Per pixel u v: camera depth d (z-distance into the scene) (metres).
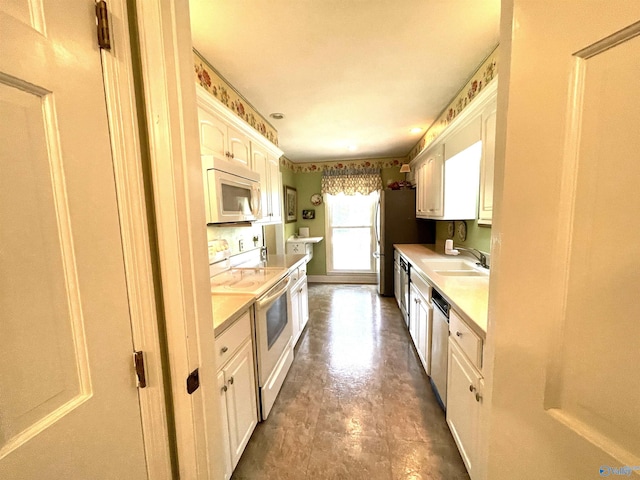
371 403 1.86
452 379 1.48
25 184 0.42
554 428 0.48
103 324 0.54
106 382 0.55
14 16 0.40
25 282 0.42
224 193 1.66
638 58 0.35
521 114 0.48
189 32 0.69
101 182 0.53
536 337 0.50
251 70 1.82
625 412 0.39
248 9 1.28
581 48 0.41
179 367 0.70
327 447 1.51
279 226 4.44
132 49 0.61
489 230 2.15
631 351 0.38
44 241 0.45
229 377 1.27
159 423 0.68
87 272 0.51
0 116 0.39
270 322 1.82
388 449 1.49
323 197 5.05
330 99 2.31
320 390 2.01
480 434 1.10
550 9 0.44
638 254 0.37
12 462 0.41
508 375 0.56
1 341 0.40
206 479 0.78
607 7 0.38
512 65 0.49
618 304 0.39
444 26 1.43
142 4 0.60
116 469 0.58
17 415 0.42
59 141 0.46
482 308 1.27
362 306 3.82
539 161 0.47
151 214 0.65
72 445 0.49
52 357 0.46
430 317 1.91
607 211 0.40
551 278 0.47
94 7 0.52
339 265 5.23
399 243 4.06
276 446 1.52
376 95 2.25
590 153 0.41
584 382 0.44
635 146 0.36
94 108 0.52
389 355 2.50
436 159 2.74
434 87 2.11
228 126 1.87
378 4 1.27
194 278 0.71
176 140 0.65
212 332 0.80
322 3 1.26
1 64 0.38
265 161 2.58
